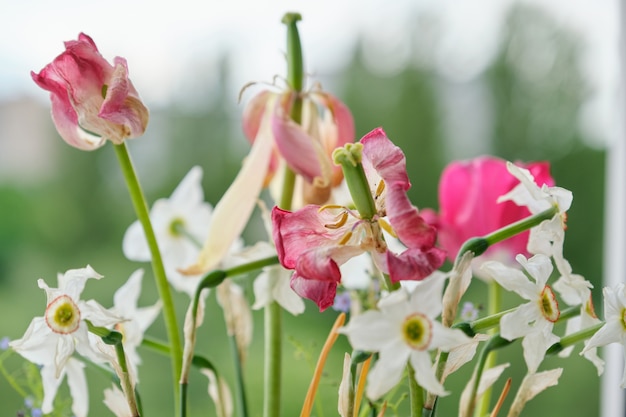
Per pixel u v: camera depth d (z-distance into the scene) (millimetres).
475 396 986
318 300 988
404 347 956
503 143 5199
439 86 5355
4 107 5266
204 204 1258
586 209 4637
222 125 4945
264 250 1125
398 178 972
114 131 1054
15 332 4598
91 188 5199
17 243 5074
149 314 1159
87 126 1050
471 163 1162
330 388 1305
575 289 1023
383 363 955
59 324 1020
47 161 5227
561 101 5062
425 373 955
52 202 5172
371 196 988
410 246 966
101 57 1054
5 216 5109
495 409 1019
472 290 3355
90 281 3893
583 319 1026
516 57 5250
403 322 959
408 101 5320
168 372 3033
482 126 5246
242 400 1124
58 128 1072
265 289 1113
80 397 1092
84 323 1021
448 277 974
